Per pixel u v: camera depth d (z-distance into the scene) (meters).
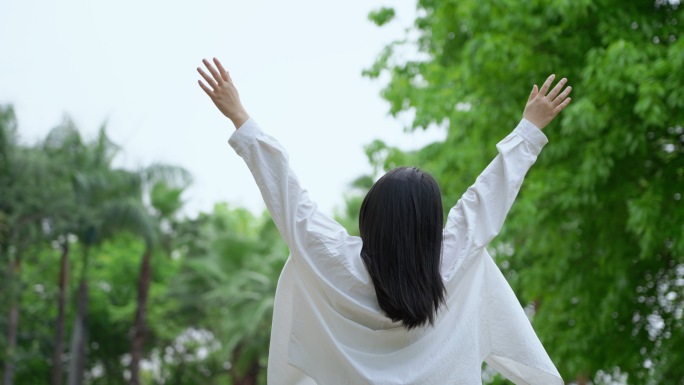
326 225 2.36
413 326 2.25
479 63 10.09
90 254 35.50
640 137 9.15
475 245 2.39
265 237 30.08
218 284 30.25
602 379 11.22
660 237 9.06
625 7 9.92
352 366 2.26
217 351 36.25
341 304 2.29
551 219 10.16
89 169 27.56
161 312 33.84
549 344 10.62
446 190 11.55
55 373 30.22
